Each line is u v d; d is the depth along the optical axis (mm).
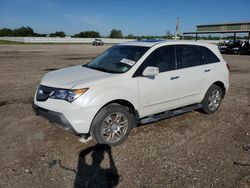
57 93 4195
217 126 5508
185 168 3795
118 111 4434
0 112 6086
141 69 4742
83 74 4668
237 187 3369
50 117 4270
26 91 8328
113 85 4367
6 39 81875
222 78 6277
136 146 4465
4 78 10789
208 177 3580
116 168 3768
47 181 3436
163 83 5016
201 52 5957
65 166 3799
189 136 4938
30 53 26766
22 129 5066
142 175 3604
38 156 4059
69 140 4605
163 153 4234
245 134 5141
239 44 31500
